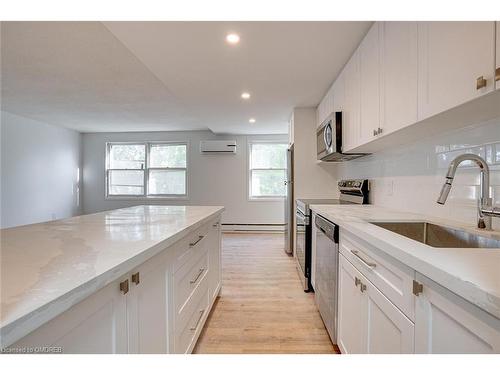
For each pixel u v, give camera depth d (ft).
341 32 6.31
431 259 2.62
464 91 3.25
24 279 2.24
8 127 15.53
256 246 15.90
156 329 3.79
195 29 6.12
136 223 5.24
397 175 7.08
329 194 12.65
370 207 7.76
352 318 4.89
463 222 4.83
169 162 20.99
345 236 5.31
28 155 16.75
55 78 10.34
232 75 8.85
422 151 5.98
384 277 3.59
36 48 7.94
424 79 4.06
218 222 8.56
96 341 2.53
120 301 2.91
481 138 4.36
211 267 7.49
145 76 10.16
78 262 2.70
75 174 20.58
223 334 6.76
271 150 20.27
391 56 5.08
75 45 7.80
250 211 20.15
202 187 20.42
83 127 19.51
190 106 12.59
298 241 11.19
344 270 5.37
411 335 2.93
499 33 2.78
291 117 13.75
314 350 6.09
